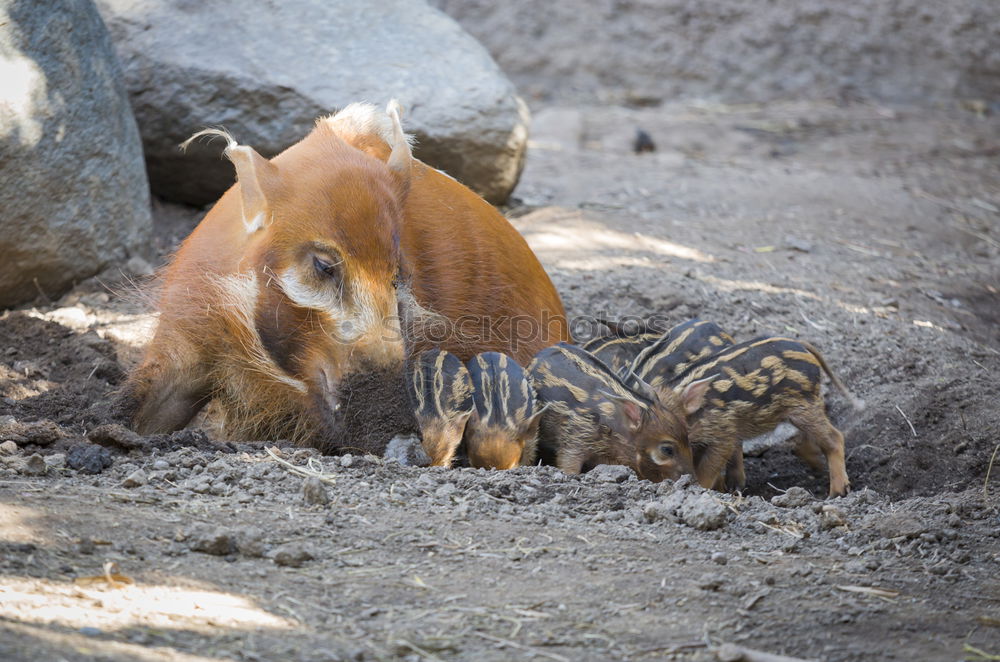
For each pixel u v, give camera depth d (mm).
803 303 14555
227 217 10273
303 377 9648
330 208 9398
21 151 12477
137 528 7371
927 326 14211
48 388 11352
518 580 7234
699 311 14094
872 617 7102
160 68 15641
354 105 11375
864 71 30406
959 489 11180
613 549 7945
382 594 6852
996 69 30266
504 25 31109
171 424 10516
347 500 8336
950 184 21391
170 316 10266
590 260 15273
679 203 18516
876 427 12180
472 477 9141
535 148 23016
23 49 12664
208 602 6434
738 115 28016
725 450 11438
